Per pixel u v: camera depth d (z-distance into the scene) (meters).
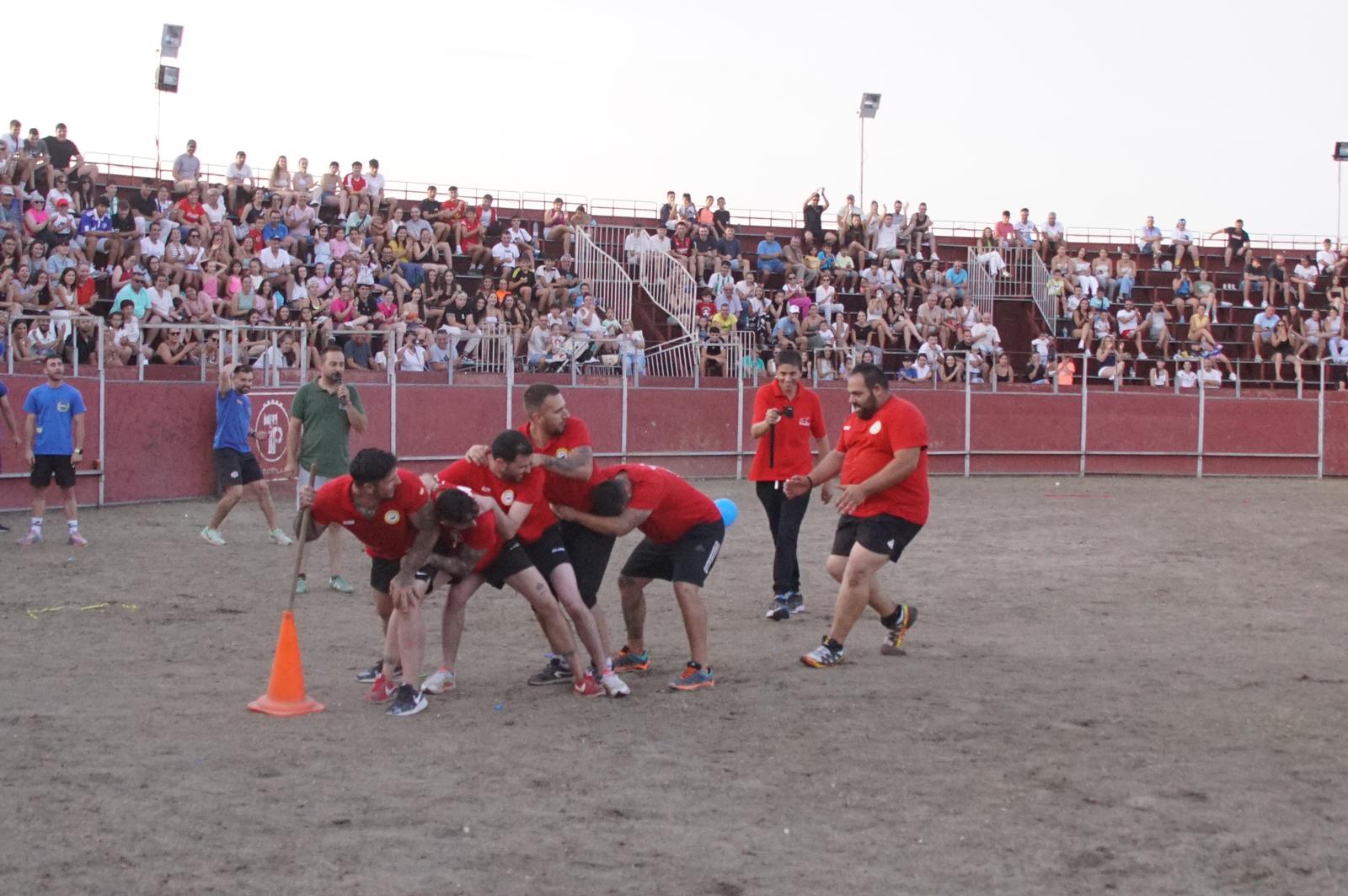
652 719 6.78
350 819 5.16
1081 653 8.73
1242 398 27.86
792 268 29.89
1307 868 4.74
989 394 26.86
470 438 21.33
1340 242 36.62
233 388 13.29
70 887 4.43
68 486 13.30
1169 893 4.50
